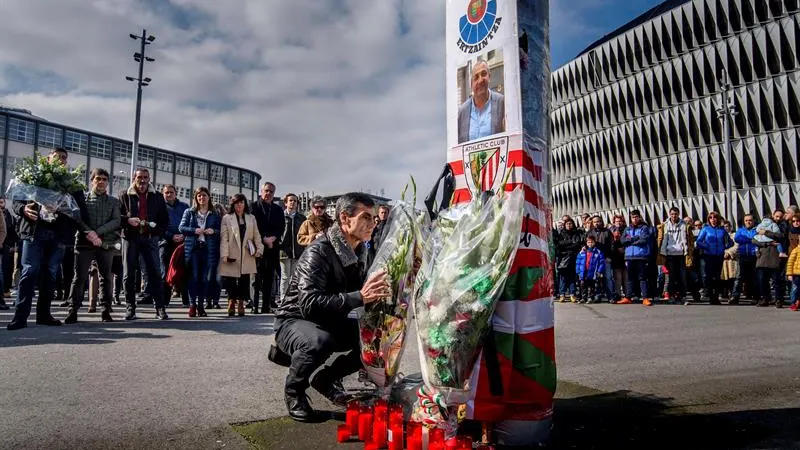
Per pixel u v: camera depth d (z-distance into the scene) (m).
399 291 3.25
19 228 6.70
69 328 6.82
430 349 2.67
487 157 3.07
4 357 4.89
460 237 2.73
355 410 2.90
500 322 2.88
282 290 10.45
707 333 7.22
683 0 67.12
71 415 3.22
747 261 12.70
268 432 2.97
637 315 9.79
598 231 13.30
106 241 7.36
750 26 50.88
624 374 4.56
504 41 3.04
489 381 2.86
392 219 3.37
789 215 11.70
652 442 2.85
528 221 2.94
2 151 57.28
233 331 6.81
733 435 2.96
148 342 5.84
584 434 3.00
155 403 3.50
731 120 52.28
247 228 8.98
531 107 3.02
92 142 65.88
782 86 48.72
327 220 8.91
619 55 63.56
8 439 2.80
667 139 58.03
